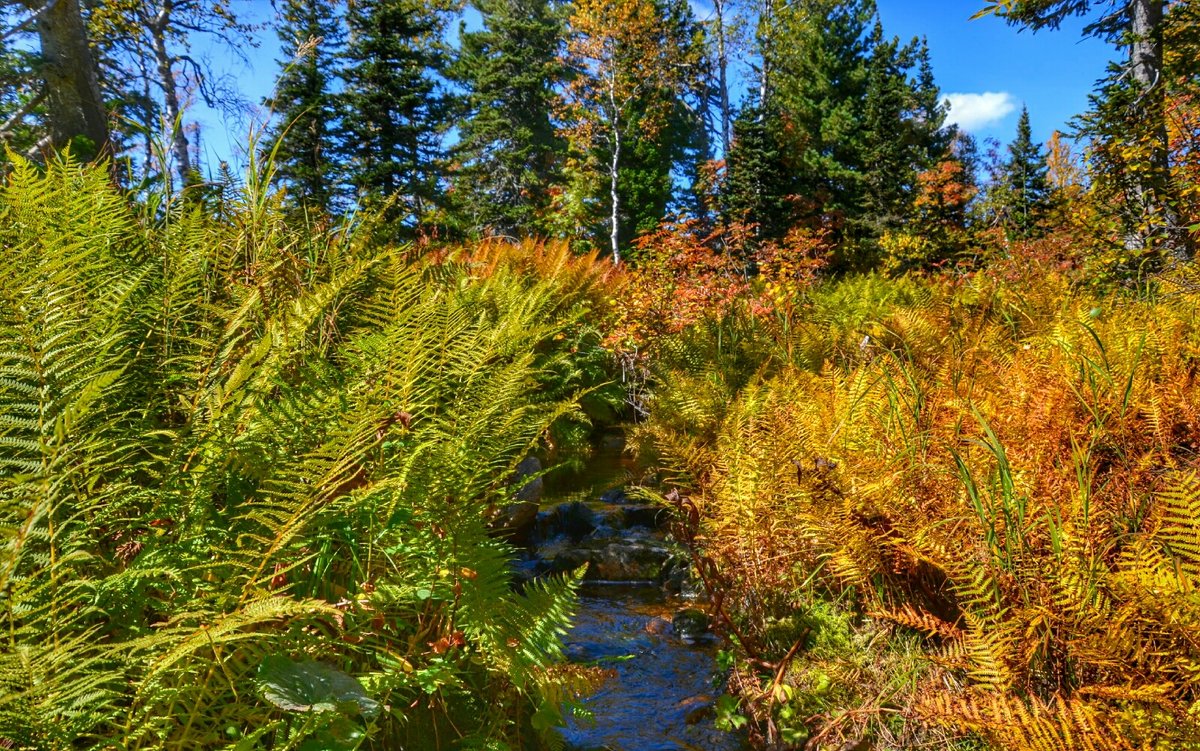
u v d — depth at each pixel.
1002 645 1.81
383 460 1.53
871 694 2.20
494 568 1.57
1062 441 2.54
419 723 1.58
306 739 1.23
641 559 4.40
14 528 0.96
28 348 1.11
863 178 26.83
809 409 3.17
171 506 1.29
